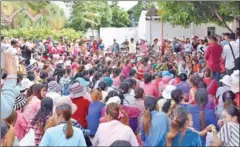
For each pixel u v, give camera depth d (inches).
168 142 228.5
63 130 218.8
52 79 440.1
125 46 1213.7
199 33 1176.2
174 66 644.7
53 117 230.4
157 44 1095.0
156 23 1222.9
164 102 297.3
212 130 251.6
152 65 655.8
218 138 235.8
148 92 402.9
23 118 270.4
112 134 240.1
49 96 299.0
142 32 1389.0
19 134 271.1
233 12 626.8
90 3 1469.0
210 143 245.6
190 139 227.0
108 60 705.6
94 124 308.2
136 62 709.9
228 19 695.1
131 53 933.8
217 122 275.6
